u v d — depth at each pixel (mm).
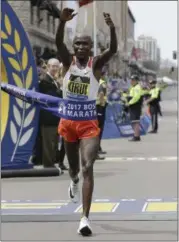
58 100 8109
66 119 6887
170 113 42719
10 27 11008
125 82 37375
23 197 9242
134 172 12203
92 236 6586
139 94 20156
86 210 6629
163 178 11258
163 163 13844
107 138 21641
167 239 6406
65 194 9500
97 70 6844
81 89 6766
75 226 7102
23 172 11375
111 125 21844
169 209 8102
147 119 24797
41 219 7508
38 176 11469
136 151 16859
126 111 22500
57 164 13180
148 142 20078
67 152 7180
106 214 7773
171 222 7254
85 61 6836
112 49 6738
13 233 6766
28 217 7637
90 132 6805
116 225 7121
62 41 6746
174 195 9289
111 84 31219
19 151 11562
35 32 35312
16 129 11492
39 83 11344
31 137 11664
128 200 8883
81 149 6762
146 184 10508
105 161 14320
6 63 10953
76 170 7414
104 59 6805
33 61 11328
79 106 6789
